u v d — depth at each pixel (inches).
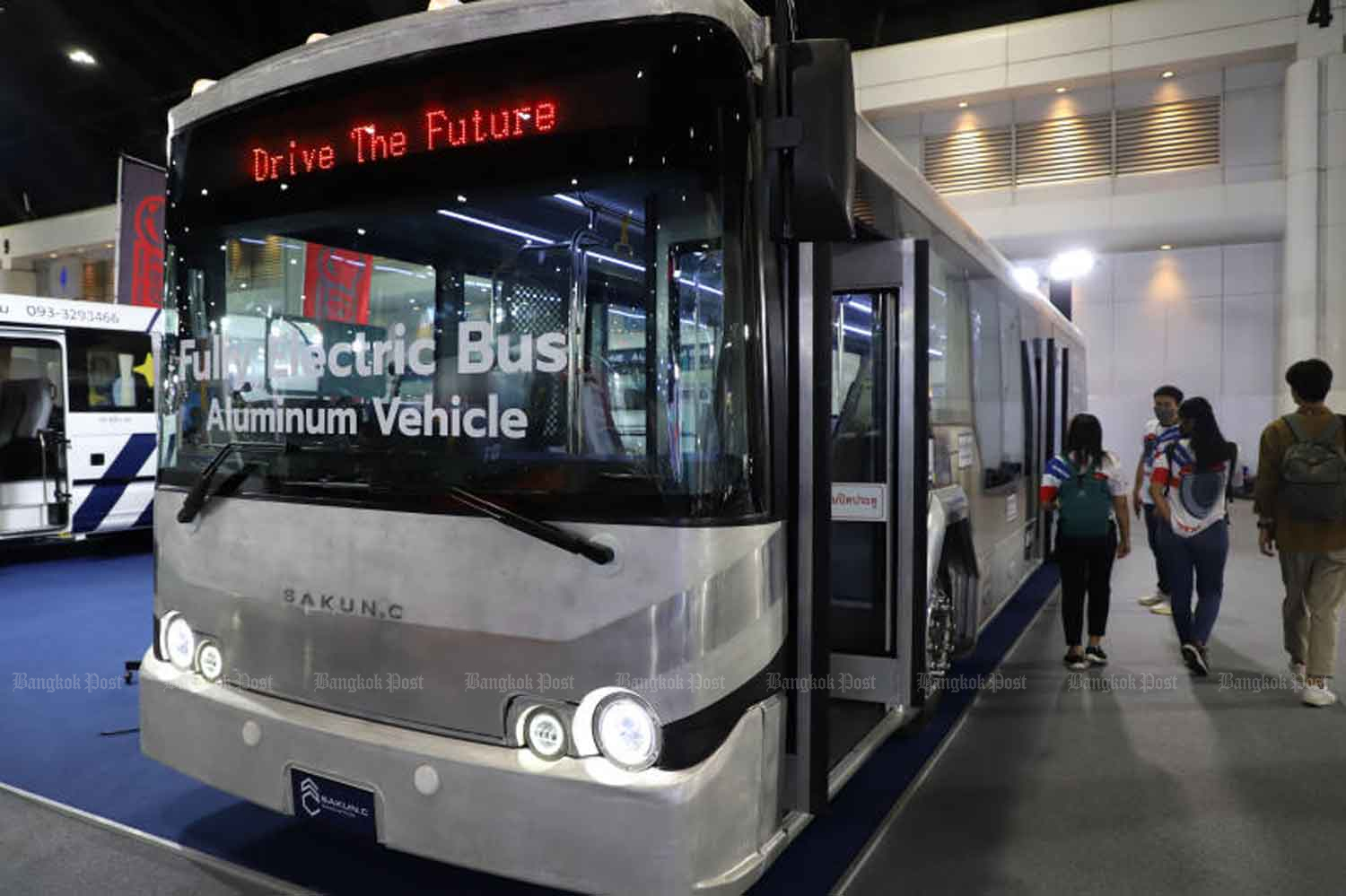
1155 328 690.8
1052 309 346.3
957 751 166.4
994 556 229.8
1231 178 623.2
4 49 644.7
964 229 205.8
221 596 109.4
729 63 87.8
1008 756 163.6
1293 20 584.1
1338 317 585.9
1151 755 163.9
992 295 233.9
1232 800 144.6
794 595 106.7
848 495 160.1
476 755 88.8
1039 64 641.0
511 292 92.3
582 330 89.1
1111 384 706.2
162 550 116.7
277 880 118.6
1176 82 631.8
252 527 106.5
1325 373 186.7
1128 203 638.5
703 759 84.4
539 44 92.7
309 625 101.7
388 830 93.0
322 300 103.0
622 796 82.5
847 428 160.9
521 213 92.5
